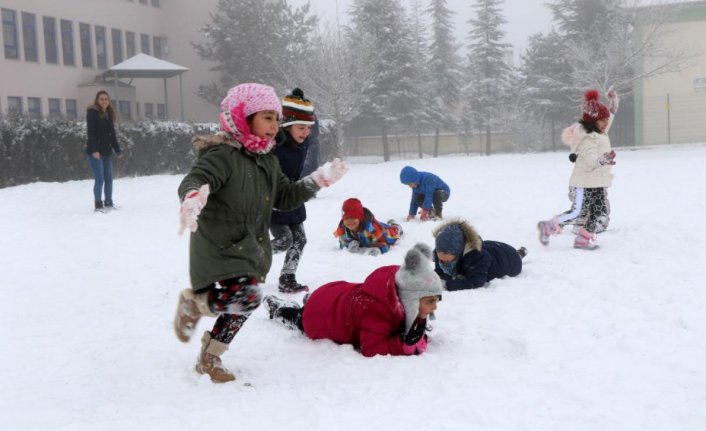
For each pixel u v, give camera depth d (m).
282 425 2.95
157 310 5.28
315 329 4.23
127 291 5.98
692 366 3.61
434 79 49.09
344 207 7.22
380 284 3.95
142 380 3.68
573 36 42.84
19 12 30.91
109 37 36.50
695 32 35.00
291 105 5.46
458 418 2.96
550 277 5.89
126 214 11.84
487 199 12.41
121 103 35.22
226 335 3.62
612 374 3.51
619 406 3.09
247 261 3.53
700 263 6.18
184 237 9.02
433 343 4.20
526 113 43.97
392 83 40.75
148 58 32.50
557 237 8.05
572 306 4.90
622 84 33.75
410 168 9.66
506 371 3.57
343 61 30.97
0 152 18.30
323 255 7.30
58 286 6.24
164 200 14.43
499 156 30.66
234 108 3.52
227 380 3.57
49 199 14.73
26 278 6.63
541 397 3.19
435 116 46.47
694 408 3.06
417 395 3.25
